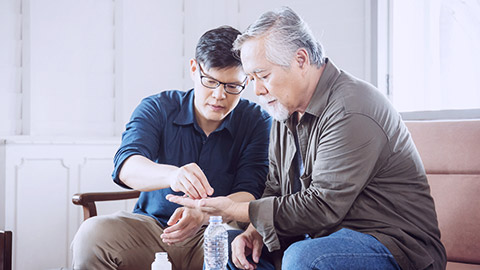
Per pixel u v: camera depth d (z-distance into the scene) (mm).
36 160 2756
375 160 1458
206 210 1555
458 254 1885
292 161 1718
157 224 1929
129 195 2115
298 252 1374
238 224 1874
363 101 1483
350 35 2857
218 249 1477
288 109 1600
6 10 2900
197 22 3270
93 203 2008
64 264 2836
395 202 1485
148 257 1843
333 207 1453
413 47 2752
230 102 1854
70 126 3041
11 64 2920
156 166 1700
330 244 1377
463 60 2615
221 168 1990
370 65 2779
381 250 1396
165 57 3275
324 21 2947
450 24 2645
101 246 1733
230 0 3256
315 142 1580
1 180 2670
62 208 2828
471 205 1891
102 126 3139
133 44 3158
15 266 2701
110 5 3156
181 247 1883
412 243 1430
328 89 1557
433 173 2020
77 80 3064
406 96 2773
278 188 1831
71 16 3045
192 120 1962
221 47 1767
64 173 2832
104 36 3143
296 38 1524
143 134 1882
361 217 1484
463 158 1964
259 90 1589
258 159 1973
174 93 2072
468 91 2604
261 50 1523
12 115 2924
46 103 2973
